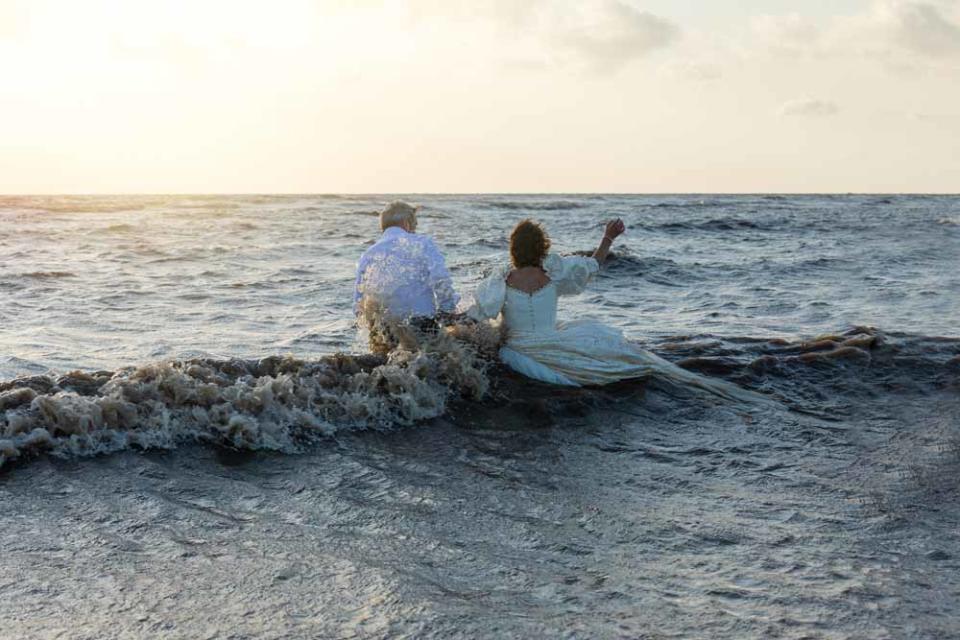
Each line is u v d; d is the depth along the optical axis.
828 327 9.07
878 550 3.22
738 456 4.48
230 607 2.68
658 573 2.98
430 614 2.64
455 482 3.99
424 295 5.80
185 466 4.13
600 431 4.89
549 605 2.71
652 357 5.85
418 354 5.38
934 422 5.14
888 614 2.67
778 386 5.88
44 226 25.55
